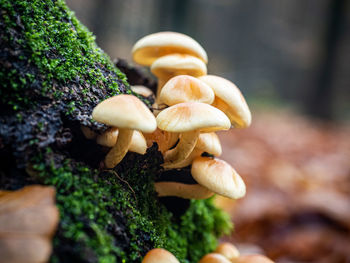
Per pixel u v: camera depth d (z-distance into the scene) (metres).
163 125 0.20
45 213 0.17
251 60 2.57
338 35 1.48
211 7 2.47
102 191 0.19
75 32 0.21
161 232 0.22
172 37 0.24
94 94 0.20
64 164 0.19
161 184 0.23
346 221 0.40
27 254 0.16
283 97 2.41
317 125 1.32
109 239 0.18
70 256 0.17
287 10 2.82
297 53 2.58
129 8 1.82
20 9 0.19
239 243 0.39
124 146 0.20
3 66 0.19
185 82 0.21
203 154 0.24
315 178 0.57
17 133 0.18
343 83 2.01
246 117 0.22
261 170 0.59
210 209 0.28
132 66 0.28
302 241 0.38
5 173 0.18
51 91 0.19
